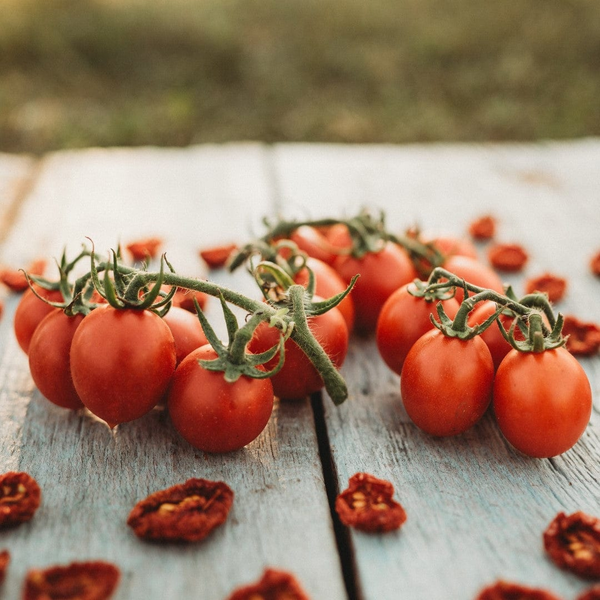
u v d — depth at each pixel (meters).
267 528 0.26
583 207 0.53
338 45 1.34
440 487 0.28
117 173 0.57
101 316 0.28
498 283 0.35
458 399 0.28
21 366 0.34
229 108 1.15
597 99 1.16
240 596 0.23
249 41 1.34
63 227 0.48
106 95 1.18
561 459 0.29
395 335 0.32
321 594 0.24
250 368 0.28
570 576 0.24
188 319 0.31
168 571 0.24
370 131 1.08
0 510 0.26
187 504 0.26
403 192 0.55
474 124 1.11
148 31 1.30
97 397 0.28
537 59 1.29
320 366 0.30
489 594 0.23
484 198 0.54
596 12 1.42
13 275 0.40
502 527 0.26
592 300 0.41
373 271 0.36
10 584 0.24
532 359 0.28
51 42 1.27
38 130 1.04
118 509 0.27
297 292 0.29
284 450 0.30
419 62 1.29
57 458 0.29
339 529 0.28
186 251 0.46
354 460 0.29
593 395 0.33
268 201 0.53
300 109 1.15
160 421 0.31
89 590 0.23
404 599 0.24
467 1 1.52
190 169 0.58
